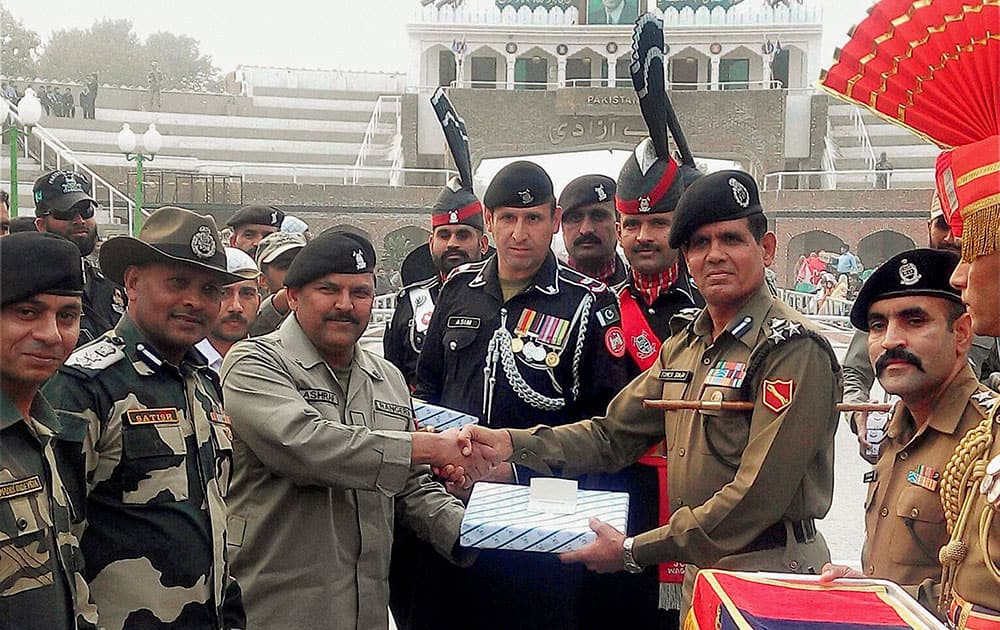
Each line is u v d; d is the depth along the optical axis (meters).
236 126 35.16
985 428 2.36
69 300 2.27
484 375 3.88
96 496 2.56
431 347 4.09
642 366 3.96
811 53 32.94
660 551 2.92
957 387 2.53
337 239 3.11
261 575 2.96
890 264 2.56
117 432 2.59
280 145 35.12
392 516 3.23
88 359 2.64
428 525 3.28
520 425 3.83
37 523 2.19
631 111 30.55
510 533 2.95
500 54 33.88
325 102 37.03
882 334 2.60
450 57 34.22
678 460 3.16
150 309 2.72
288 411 2.92
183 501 2.65
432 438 3.06
